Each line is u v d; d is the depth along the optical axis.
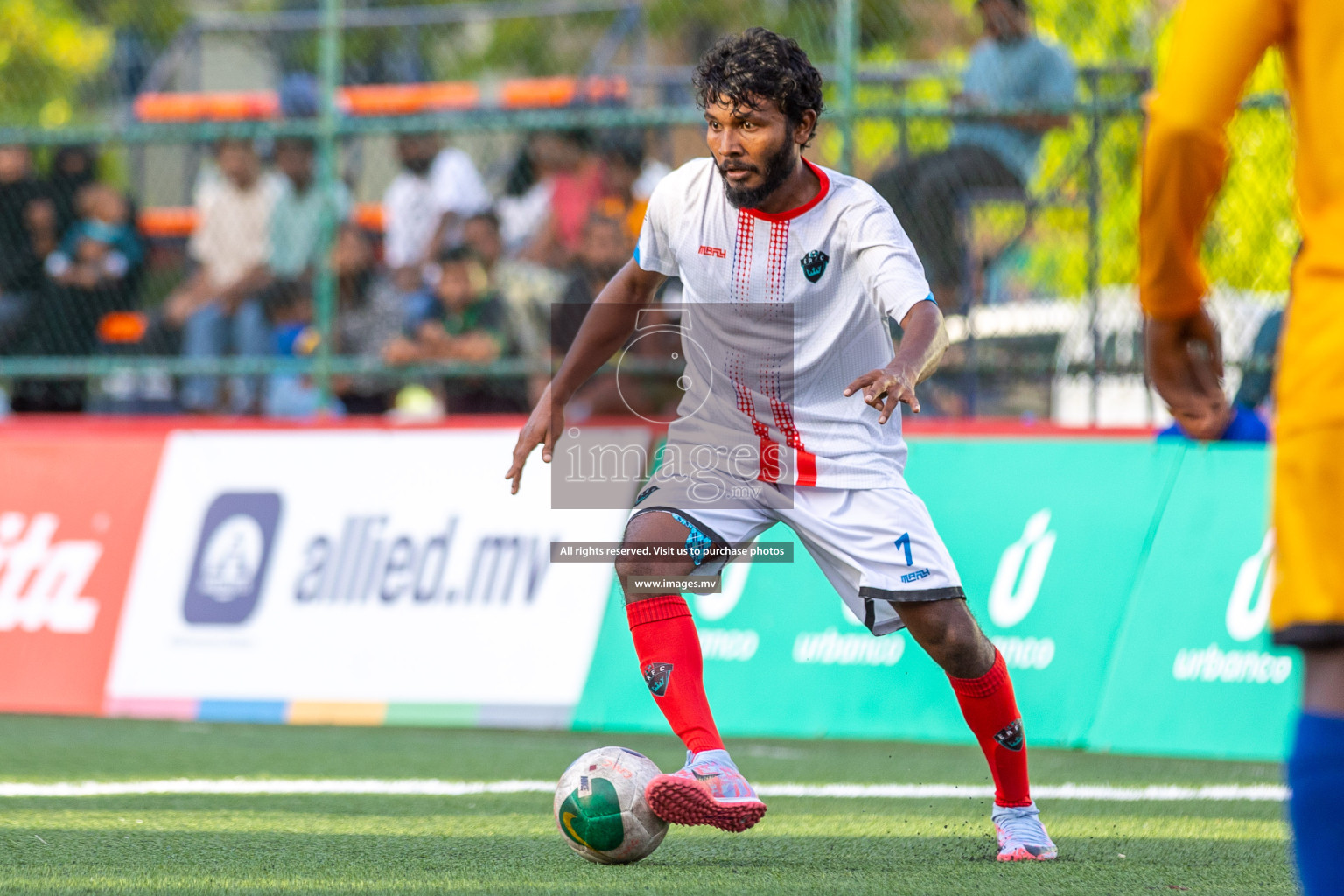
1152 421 24.88
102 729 23.31
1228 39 6.34
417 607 23.44
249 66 41.16
